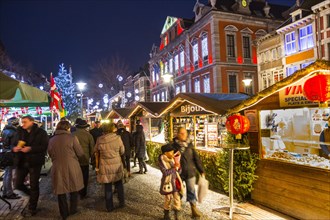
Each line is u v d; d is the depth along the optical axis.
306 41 24.16
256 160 6.26
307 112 5.05
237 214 5.66
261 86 29.55
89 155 7.32
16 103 10.05
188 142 5.70
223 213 5.79
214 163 7.63
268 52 28.61
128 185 8.46
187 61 34.88
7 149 6.62
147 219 5.63
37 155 5.93
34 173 5.95
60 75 39.88
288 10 33.03
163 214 5.89
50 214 6.06
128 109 17.62
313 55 23.27
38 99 6.81
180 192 5.46
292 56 25.42
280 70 26.98
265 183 6.02
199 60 32.06
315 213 4.86
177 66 37.81
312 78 4.41
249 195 6.61
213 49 29.23
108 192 6.12
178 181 5.45
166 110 10.70
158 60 44.91
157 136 13.54
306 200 5.03
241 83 30.11
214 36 29.16
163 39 42.84
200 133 10.49
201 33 31.47
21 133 5.90
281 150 5.59
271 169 5.86
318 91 4.29
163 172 5.44
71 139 5.66
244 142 6.41
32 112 16.33
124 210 6.19
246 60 30.64
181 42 36.22
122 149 6.18
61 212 5.60
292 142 5.35
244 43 30.81
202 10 32.00
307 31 24.08
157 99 45.72
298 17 25.08
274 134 5.75
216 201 6.59
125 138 9.48
